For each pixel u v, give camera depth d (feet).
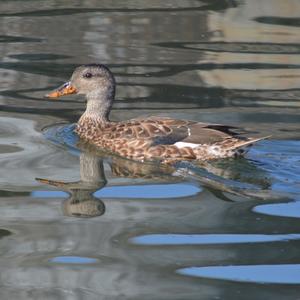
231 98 55.67
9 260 36.11
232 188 43.68
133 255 36.65
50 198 42.27
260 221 39.73
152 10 70.74
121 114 53.26
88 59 61.46
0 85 57.47
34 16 69.31
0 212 40.60
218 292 33.81
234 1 72.23
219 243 37.68
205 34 66.80
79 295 33.55
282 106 54.49
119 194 43.01
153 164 47.52
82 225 39.27
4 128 51.29
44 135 50.49
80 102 56.13
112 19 68.69
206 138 47.80
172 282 34.58
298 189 43.50
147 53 62.90
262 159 47.14
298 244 37.58
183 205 41.57
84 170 45.98
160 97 55.72
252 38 66.13
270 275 35.17
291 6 70.79
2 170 45.44
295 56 62.64
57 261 36.09
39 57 61.82
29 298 33.32
